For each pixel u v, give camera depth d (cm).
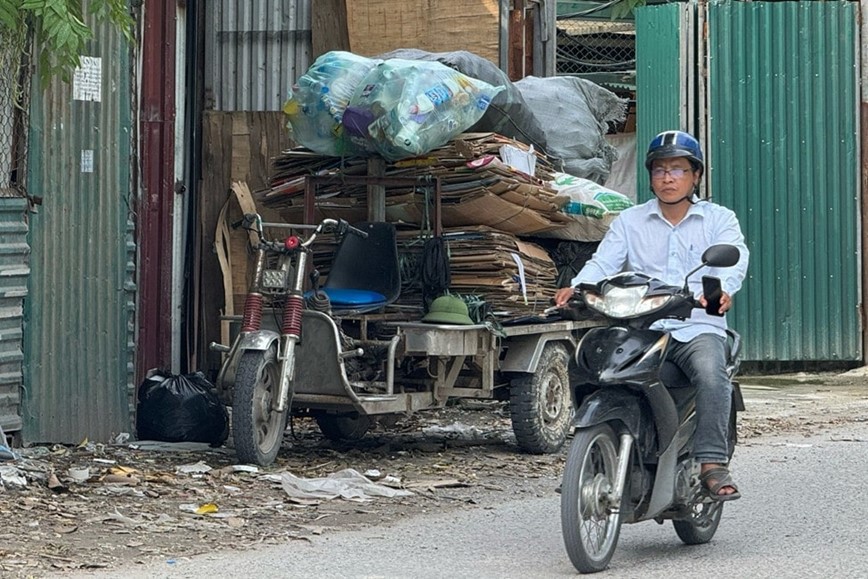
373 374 1287
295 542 920
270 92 1714
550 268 1424
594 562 830
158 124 1390
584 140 1598
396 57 1420
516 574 834
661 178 887
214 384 1530
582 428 814
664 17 2075
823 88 2077
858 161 2075
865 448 1360
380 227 1323
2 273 1233
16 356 1254
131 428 1355
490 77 1409
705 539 934
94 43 1317
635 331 830
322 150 1328
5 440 1198
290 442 1393
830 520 1010
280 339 1213
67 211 1302
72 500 1038
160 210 1394
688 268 892
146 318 1384
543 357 1340
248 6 1712
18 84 1250
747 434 1463
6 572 808
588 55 2467
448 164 1314
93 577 803
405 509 1050
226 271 1609
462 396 1320
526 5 1973
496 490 1143
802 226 2069
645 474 843
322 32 1720
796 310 2066
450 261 1328
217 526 961
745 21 2062
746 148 2067
